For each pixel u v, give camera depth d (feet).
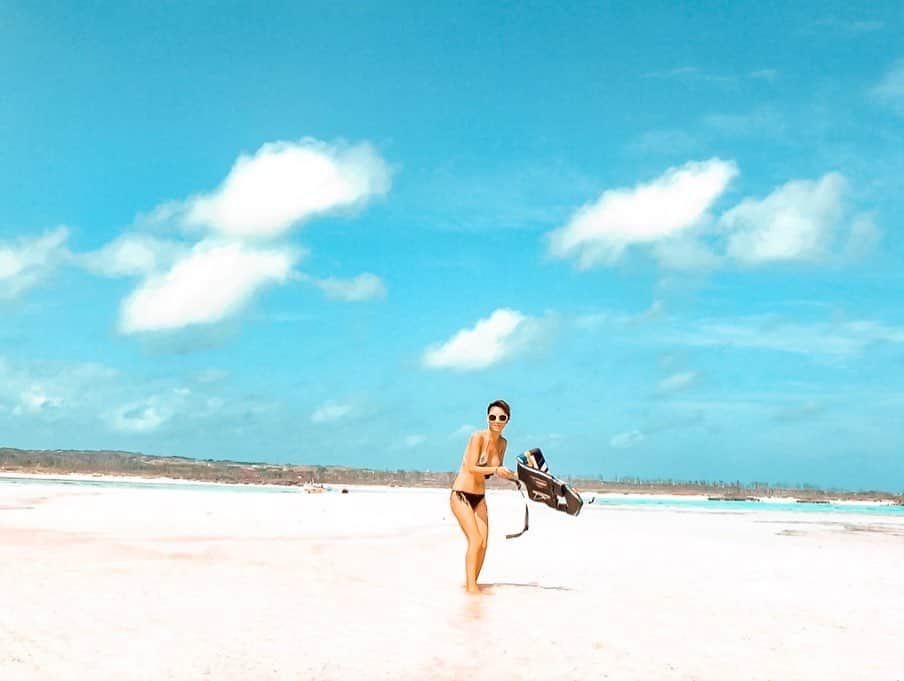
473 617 30.40
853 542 76.33
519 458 38.01
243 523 72.59
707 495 436.35
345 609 31.04
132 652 22.36
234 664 21.71
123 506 91.15
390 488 382.42
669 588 40.65
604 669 23.02
